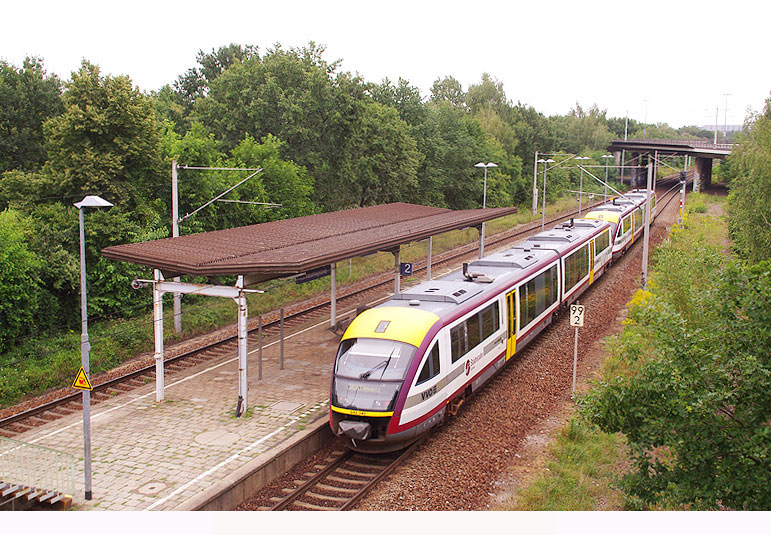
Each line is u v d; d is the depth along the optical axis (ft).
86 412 34.12
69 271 71.10
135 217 82.02
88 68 79.05
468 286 53.98
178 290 48.14
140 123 80.79
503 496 36.99
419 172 156.87
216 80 126.11
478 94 265.75
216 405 48.19
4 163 96.58
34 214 75.46
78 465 38.55
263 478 37.78
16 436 44.65
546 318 69.36
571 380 57.21
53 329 70.59
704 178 292.81
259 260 44.24
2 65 98.78
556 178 240.32
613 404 33.24
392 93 157.79
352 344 43.14
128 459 38.96
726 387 30.22
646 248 83.82
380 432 39.75
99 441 41.96
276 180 109.09
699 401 29.40
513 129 237.66
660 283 71.92
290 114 115.14
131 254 46.65
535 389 54.19
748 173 77.20
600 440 45.14
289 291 92.17
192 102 193.16
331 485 37.78
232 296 45.70
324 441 43.70
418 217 78.02
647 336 60.90
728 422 30.71
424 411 41.68
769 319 29.60
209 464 37.88
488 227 156.87
